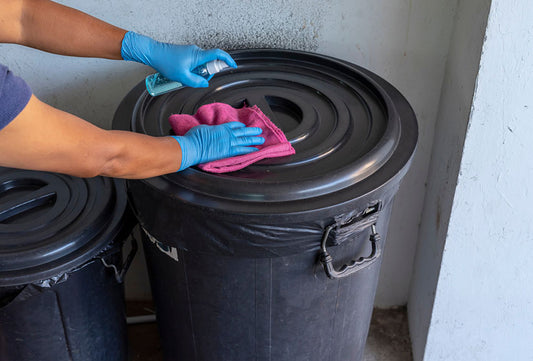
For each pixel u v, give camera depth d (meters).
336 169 1.14
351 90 1.43
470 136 1.37
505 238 1.51
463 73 1.40
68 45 1.23
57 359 1.45
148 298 2.10
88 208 1.38
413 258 1.97
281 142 1.23
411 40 1.56
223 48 1.61
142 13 1.54
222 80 1.46
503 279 1.59
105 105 1.71
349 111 1.36
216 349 1.43
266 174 1.18
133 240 1.48
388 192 1.23
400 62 1.61
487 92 1.30
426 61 1.59
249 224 1.13
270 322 1.33
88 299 1.40
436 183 1.66
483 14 1.25
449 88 1.54
